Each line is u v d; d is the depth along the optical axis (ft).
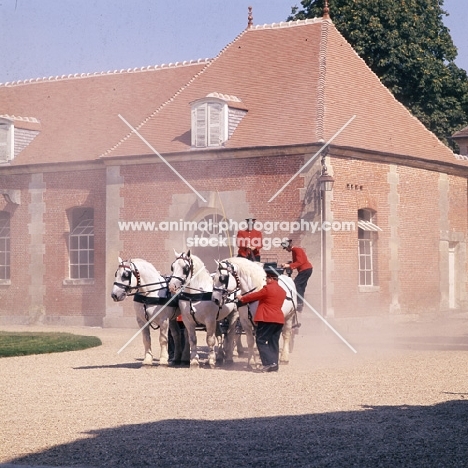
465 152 120.47
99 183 97.45
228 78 94.63
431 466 28.35
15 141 103.60
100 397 42.98
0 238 105.09
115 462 29.35
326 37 94.27
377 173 89.71
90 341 72.64
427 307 97.45
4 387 47.09
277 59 94.02
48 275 100.78
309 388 45.29
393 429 34.06
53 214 100.48
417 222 95.91
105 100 107.24
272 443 31.78
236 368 55.42
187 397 42.60
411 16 129.59
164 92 104.58
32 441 32.65
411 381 47.67
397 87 129.39
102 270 97.14
